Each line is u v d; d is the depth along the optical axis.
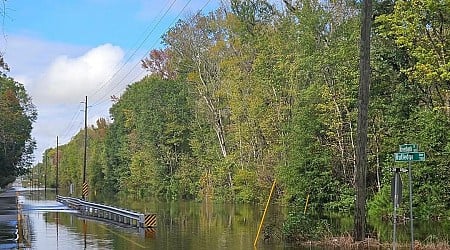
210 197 58.16
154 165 73.44
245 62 51.00
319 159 35.75
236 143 54.88
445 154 28.38
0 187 88.12
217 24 59.06
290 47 40.41
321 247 19.16
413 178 29.14
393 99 31.70
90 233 26.00
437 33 26.47
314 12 35.91
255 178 47.97
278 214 35.44
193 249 19.34
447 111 28.41
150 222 28.53
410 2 25.72
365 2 17.89
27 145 91.44
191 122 69.31
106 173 97.56
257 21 49.34
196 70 60.12
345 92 33.69
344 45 32.97
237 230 25.94
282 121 43.69
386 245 18.83
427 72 25.44
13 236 24.83
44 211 44.81
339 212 34.12
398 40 26.02
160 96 74.25
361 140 18.23
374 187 33.81
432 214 28.66
